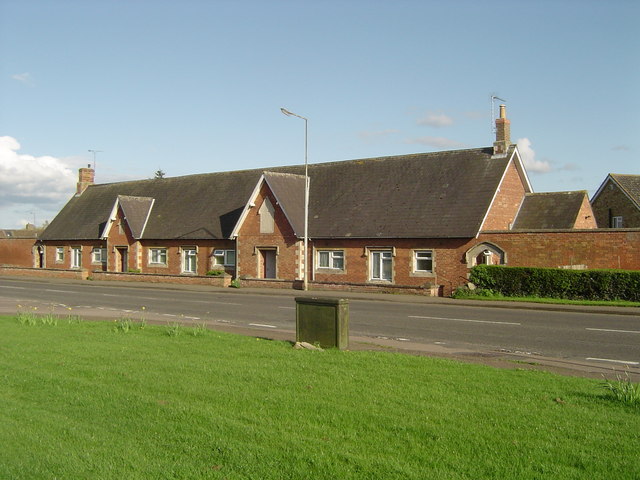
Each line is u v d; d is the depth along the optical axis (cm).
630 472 604
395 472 604
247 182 4684
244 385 946
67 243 5494
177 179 5241
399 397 875
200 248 4459
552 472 604
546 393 906
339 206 3906
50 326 1703
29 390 928
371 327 1897
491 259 3184
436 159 3856
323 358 1180
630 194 4922
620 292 2662
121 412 805
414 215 3538
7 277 5225
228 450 665
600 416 786
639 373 1164
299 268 3844
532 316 2225
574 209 3522
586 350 1462
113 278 4700
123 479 602
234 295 3331
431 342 1588
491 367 1128
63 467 630
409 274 3450
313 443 683
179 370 1060
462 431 722
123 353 1239
